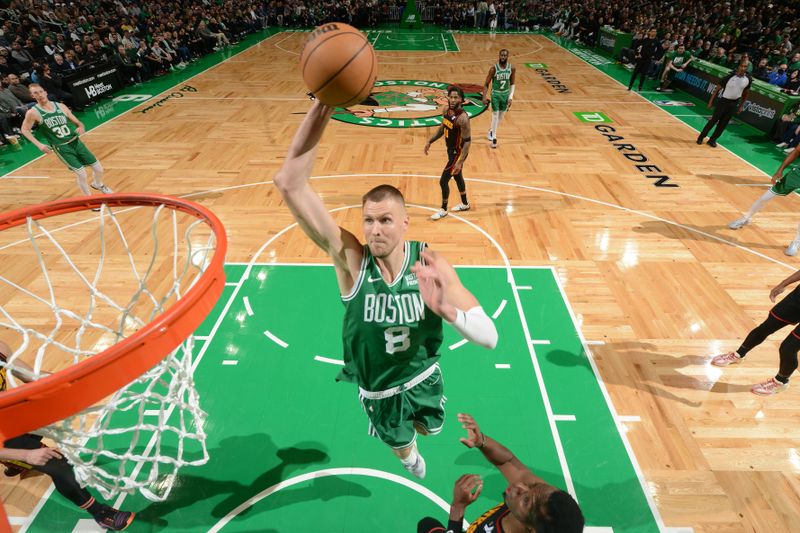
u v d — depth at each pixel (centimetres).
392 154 928
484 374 436
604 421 392
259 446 372
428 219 695
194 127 1070
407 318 197
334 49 163
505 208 727
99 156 907
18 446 286
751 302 530
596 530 315
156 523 318
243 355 457
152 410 398
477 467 355
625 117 1157
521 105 1252
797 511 327
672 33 1530
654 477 349
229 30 2139
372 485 343
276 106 1230
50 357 445
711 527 317
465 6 2616
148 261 593
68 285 546
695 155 929
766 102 1033
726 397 415
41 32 1559
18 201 743
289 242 635
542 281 561
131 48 1445
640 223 686
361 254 192
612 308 519
